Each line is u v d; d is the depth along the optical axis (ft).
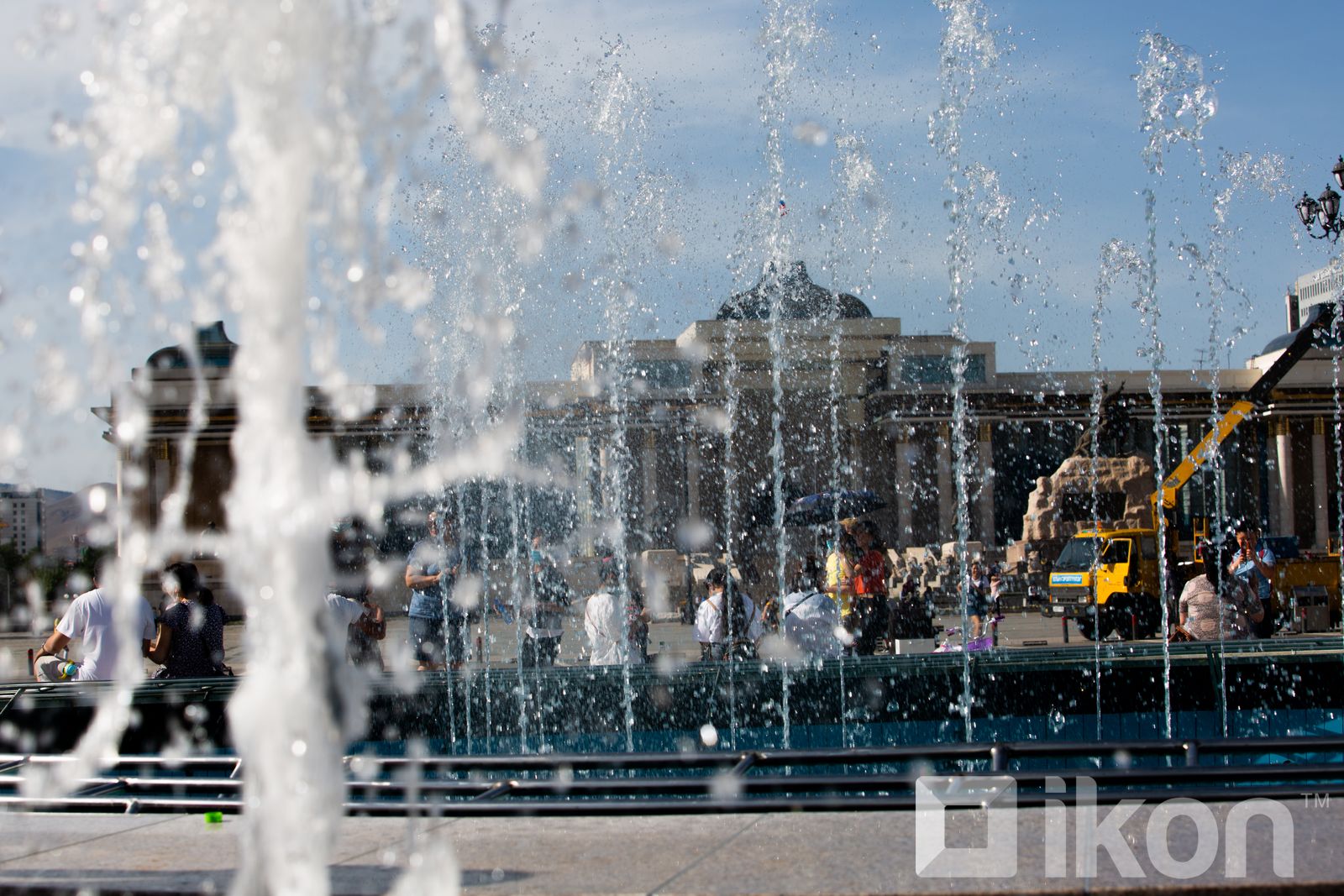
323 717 8.37
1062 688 24.03
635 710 24.11
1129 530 73.05
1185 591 35.01
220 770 19.40
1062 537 97.35
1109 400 105.19
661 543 118.01
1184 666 24.11
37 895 9.93
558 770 20.35
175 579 26.81
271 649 8.29
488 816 12.10
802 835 11.14
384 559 72.18
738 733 23.79
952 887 9.57
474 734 23.91
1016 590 95.81
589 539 100.89
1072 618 73.41
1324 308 74.84
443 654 35.91
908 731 23.84
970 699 23.98
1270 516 145.59
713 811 12.00
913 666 24.02
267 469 8.21
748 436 137.80
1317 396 142.31
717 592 34.94
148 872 10.38
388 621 88.43
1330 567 74.64
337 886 9.91
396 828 11.83
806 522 80.69
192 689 21.45
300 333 8.23
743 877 9.93
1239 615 34.50
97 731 8.59
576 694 24.20
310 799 8.34
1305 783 13.65
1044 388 146.92
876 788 12.28
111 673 24.84
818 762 12.80
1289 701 24.16
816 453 140.36
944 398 143.43
